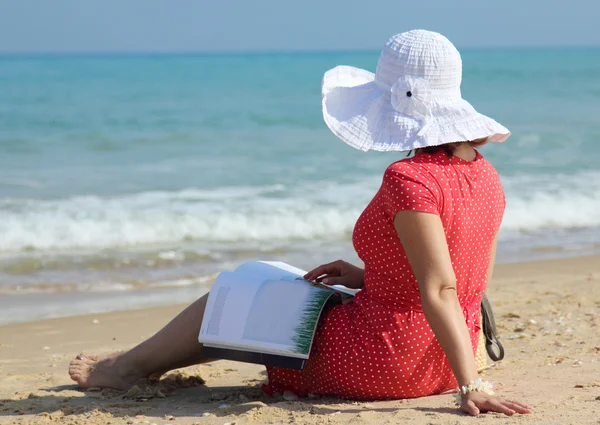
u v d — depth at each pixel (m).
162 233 9.54
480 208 2.80
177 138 18.95
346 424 2.64
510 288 7.03
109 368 3.59
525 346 4.51
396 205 2.66
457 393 2.81
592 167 14.84
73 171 13.98
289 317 2.97
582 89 34.94
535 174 14.04
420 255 2.64
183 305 6.73
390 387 2.90
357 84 3.18
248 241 9.52
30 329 5.83
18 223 9.56
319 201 11.19
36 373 4.34
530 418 2.62
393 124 2.84
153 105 26.86
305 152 16.70
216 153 16.59
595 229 10.55
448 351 2.69
